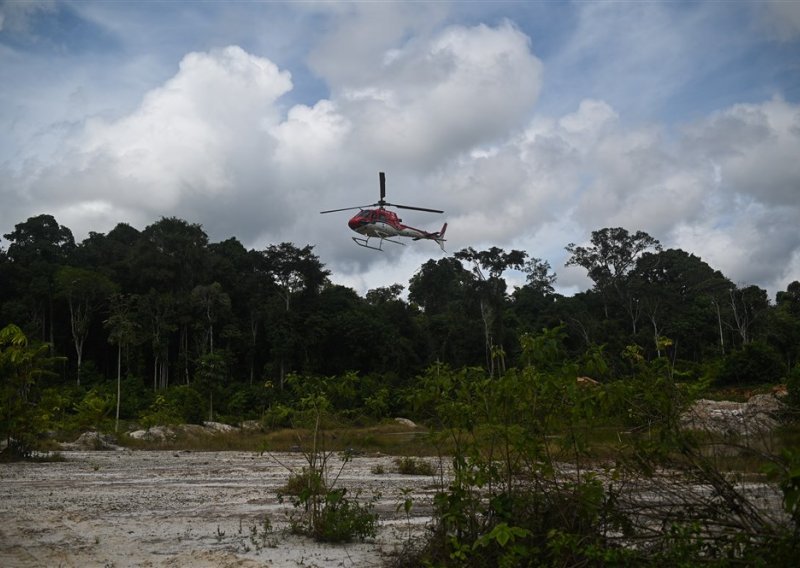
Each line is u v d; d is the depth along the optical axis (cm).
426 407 572
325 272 7375
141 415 3872
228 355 6291
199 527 759
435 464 1448
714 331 6638
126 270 7144
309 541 678
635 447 488
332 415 793
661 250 7456
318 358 6538
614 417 502
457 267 6725
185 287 6938
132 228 8481
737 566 418
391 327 6856
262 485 1184
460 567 483
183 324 6359
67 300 6291
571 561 461
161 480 1273
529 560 475
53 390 1755
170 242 7050
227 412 4859
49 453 1942
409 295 8594
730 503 453
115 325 4850
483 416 540
